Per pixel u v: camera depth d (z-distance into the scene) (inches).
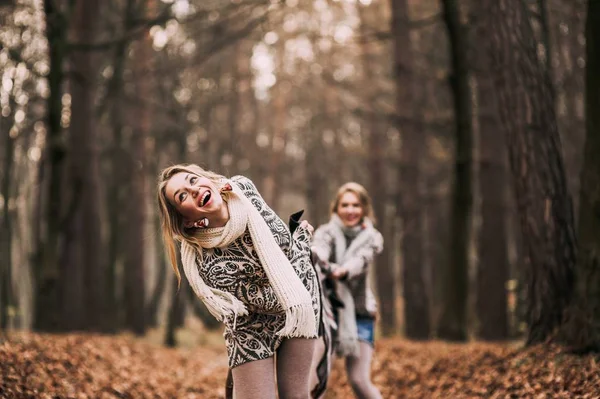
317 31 958.4
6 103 692.7
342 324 217.8
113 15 778.2
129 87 860.0
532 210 282.5
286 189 1507.1
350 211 229.9
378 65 1117.1
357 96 1007.6
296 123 1514.5
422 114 761.6
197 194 151.0
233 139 1162.0
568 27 580.1
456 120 569.6
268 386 156.5
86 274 645.9
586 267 253.4
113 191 884.6
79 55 593.9
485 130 604.4
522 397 233.8
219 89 1123.9
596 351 247.6
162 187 155.7
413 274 736.3
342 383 331.0
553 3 574.6
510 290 502.3
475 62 605.3
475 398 253.4
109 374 312.0
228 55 1108.5
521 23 286.2
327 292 215.5
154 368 382.0
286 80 1237.1
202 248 155.5
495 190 598.5
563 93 652.7
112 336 588.4
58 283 570.3
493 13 290.0
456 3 541.0
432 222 938.7
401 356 395.5
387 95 967.6
